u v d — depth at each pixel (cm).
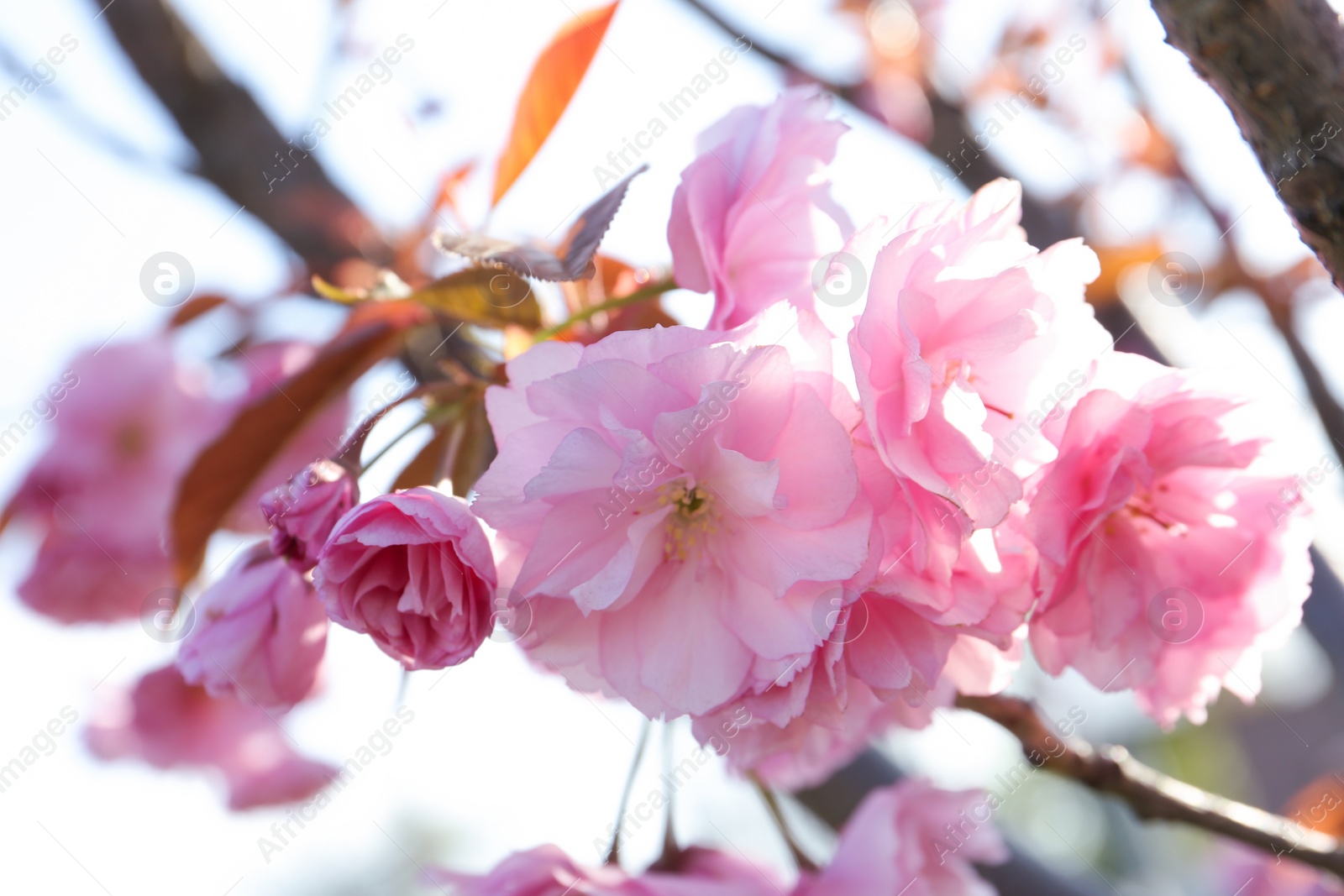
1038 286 36
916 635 36
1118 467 36
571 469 35
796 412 35
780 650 36
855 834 41
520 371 36
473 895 39
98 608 48
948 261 36
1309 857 40
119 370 48
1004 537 36
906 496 35
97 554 48
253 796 51
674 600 36
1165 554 38
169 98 46
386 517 36
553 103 41
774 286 38
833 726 36
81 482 48
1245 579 38
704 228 38
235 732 50
